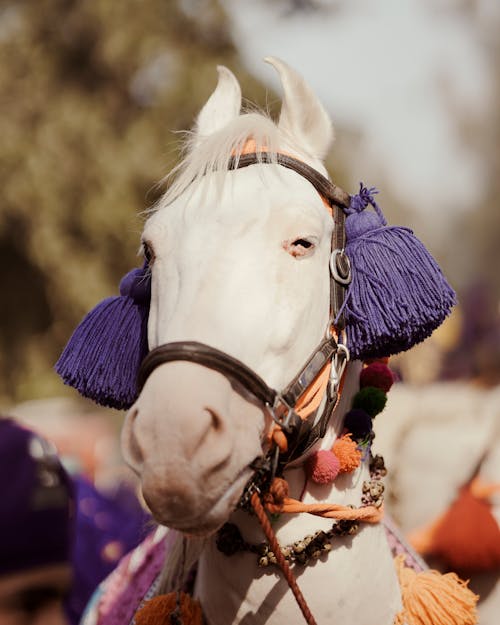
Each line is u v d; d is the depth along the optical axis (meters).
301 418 2.49
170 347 2.29
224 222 2.48
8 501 2.40
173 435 2.15
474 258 42.94
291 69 2.98
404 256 2.73
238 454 2.26
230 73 3.09
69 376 2.83
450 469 4.71
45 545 2.43
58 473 2.54
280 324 2.43
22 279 16.84
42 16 16.81
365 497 2.73
